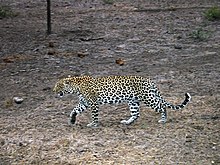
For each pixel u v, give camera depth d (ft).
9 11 68.13
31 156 25.89
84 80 29.55
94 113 29.37
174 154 25.77
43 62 44.68
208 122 30.07
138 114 29.94
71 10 70.49
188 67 42.52
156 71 41.42
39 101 34.55
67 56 46.60
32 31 57.72
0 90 37.14
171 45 50.70
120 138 27.78
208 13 63.82
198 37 53.06
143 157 25.43
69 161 25.13
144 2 75.97
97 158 25.38
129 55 46.96
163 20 63.26
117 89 29.17
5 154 26.25
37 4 75.15
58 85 29.68
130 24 61.11
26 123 30.42
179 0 77.30
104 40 52.90
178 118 30.76
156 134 28.27
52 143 27.35
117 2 76.13
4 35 55.72
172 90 36.29
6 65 43.83
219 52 47.67
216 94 35.29
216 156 25.52
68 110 32.63
